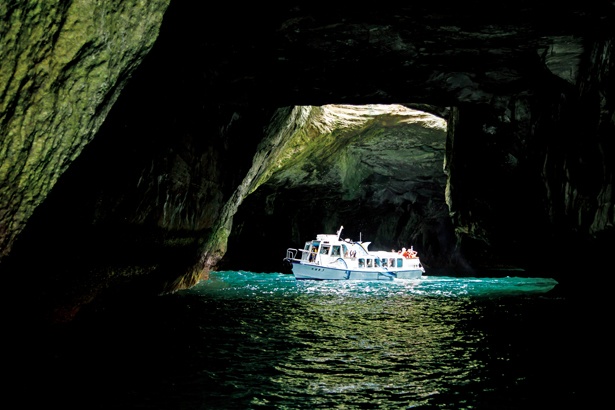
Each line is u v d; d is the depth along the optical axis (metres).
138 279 9.73
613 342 6.80
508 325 8.28
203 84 9.60
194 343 6.51
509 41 8.74
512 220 12.62
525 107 10.80
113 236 7.75
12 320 5.79
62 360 5.44
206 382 4.82
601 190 8.16
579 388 4.72
